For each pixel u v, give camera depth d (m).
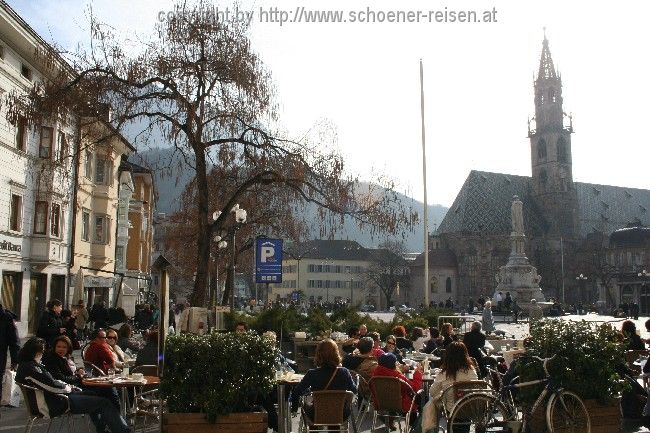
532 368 10.62
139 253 58.44
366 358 13.80
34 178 35.00
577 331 10.71
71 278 39.75
